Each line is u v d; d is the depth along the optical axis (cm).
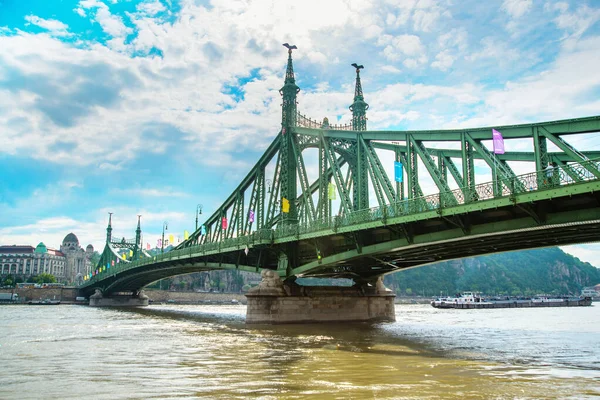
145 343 3353
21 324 5625
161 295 18662
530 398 1556
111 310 10775
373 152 4822
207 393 1634
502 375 2009
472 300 14100
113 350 2939
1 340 3647
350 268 5512
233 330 4475
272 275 5366
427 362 2395
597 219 2747
